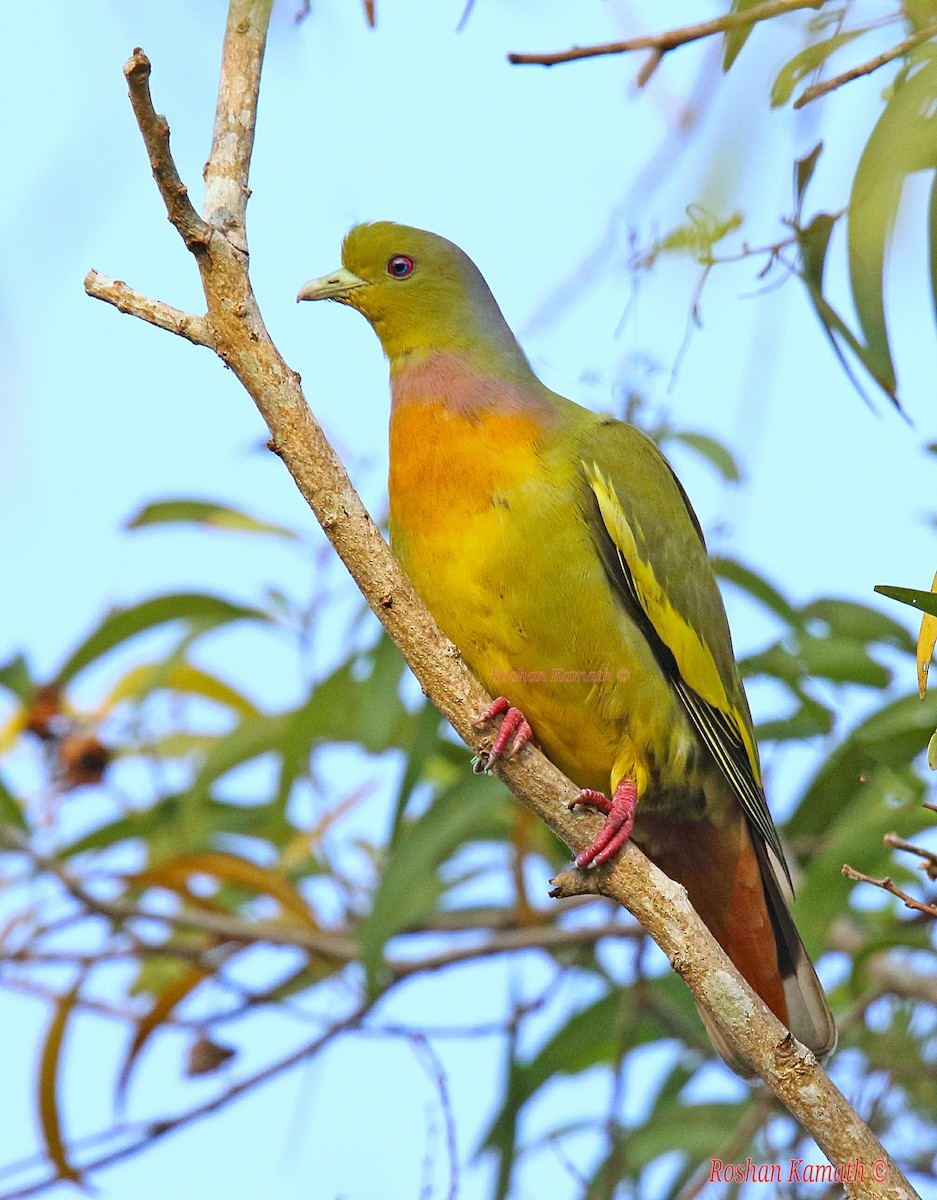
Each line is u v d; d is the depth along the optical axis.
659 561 8.96
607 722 8.74
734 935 9.30
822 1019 8.78
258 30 6.56
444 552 8.50
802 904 9.60
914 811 9.78
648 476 9.16
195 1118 10.37
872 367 6.38
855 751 10.16
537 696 8.66
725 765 9.01
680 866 9.40
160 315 6.52
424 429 8.66
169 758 12.24
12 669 11.80
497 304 9.67
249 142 6.53
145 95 6.04
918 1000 10.48
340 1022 10.54
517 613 8.45
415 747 10.16
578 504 8.59
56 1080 10.45
